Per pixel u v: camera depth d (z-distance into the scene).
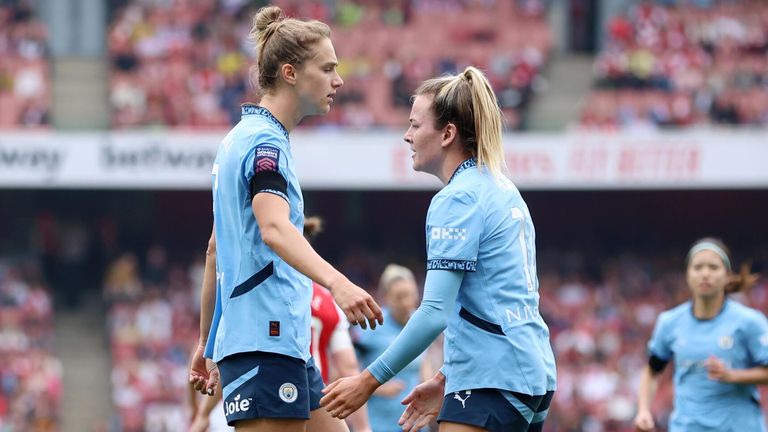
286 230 15.53
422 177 80.94
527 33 96.31
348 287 15.06
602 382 71.12
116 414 72.69
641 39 92.25
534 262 17.30
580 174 80.81
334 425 18.58
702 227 91.94
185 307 81.62
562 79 93.62
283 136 16.44
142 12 92.94
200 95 87.62
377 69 90.31
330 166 81.12
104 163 80.19
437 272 16.47
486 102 17.12
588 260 90.06
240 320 16.11
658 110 86.69
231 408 16.17
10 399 71.75
